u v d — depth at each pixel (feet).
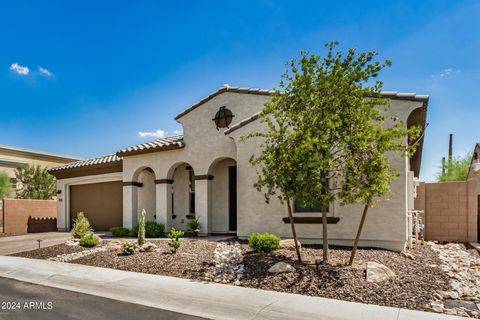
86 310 21.21
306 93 28.58
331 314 19.86
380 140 27.04
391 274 25.91
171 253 35.37
